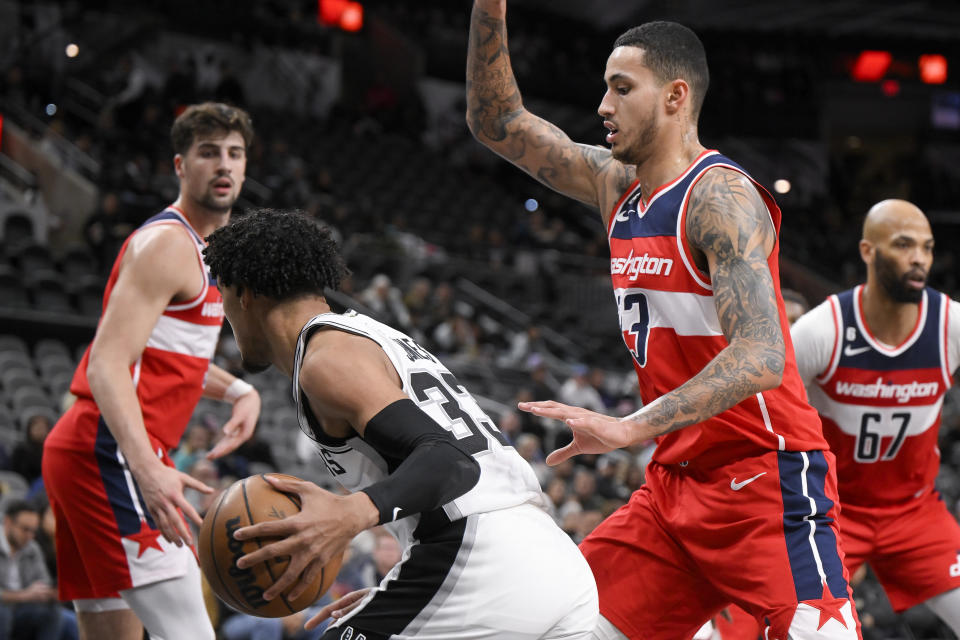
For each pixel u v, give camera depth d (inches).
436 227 1083.9
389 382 116.7
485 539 121.0
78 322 618.2
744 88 1496.1
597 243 1162.6
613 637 163.5
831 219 1459.2
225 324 590.2
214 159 185.2
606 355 888.9
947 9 1551.4
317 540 108.7
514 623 120.9
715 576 154.1
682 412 126.3
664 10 1577.3
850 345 202.2
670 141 148.3
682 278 144.9
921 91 1581.0
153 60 1159.6
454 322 760.3
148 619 179.5
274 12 1315.2
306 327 121.5
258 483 119.6
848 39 1540.4
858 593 417.1
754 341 131.6
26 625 292.7
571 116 1445.6
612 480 500.1
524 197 1298.0
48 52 1074.1
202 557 119.2
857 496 213.9
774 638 147.3
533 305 973.8
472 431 125.1
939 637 410.9
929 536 211.8
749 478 149.6
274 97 1258.0
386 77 1382.9
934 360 202.7
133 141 926.4
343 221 925.2
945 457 671.8
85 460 176.9
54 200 851.4
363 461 123.0
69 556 183.9
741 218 137.8
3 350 585.9
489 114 175.5
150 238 177.3
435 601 121.0
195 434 415.5
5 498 365.4
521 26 1491.1
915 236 194.4
